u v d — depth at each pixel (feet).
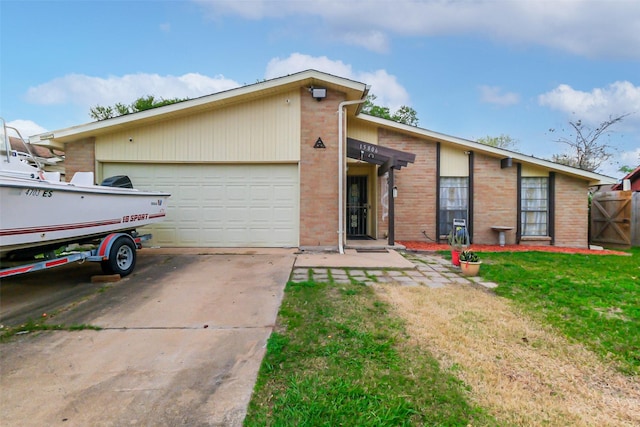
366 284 15.98
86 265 20.15
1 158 14.60
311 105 25.09
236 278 16.85
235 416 6.36
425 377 7.72
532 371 8.13
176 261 20.88
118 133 25.12
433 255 24.93
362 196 34.32
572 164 56.44
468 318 11.54
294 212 25.79
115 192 17.57
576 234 31.14
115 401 6.88
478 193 31.42
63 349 9.30
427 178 31.48
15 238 12.26
